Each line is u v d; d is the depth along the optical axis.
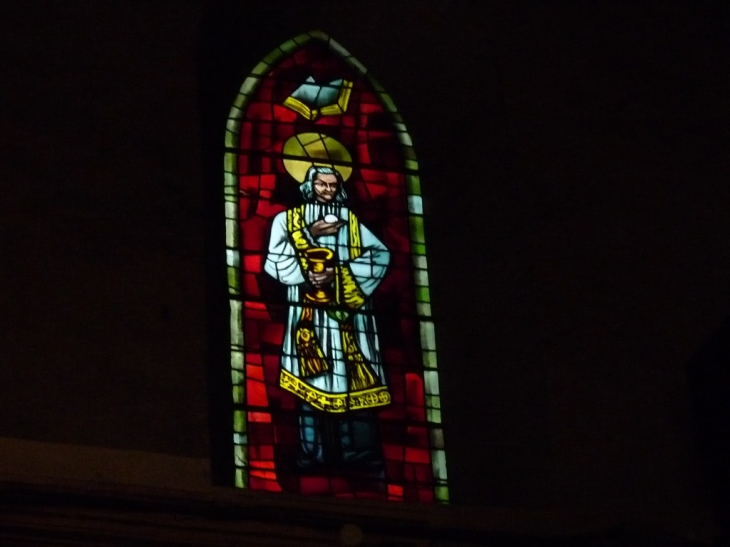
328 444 9.60
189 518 8.40
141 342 9.07
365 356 10.06
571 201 10.55
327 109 11.16
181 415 8.89
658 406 9.73
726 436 9.37
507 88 10.95
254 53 11.20
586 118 10.94
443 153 11.10
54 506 8.20
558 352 9.86
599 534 9.02
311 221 10.52
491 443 9.81
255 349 9.79
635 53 11.30
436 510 8.88
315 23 11.39
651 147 10.88
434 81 11.28
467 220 10.72
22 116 9.68
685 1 11.61
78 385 8.80
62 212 9.40
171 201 9.71
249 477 9.28
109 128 9.84
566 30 11.27
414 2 11.28
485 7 11.16
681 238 10.51
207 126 10.59
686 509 9.33
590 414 9.63
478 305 10.37
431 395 10.06
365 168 10.95
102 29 10.24
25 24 10.09
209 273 9.93
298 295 10.13
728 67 11.35
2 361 8.76
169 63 10.28
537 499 9.36
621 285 10.22
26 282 9.07
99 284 9.20
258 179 10.59
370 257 10.50
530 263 10.25
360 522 8.64
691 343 10.05
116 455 8.62
